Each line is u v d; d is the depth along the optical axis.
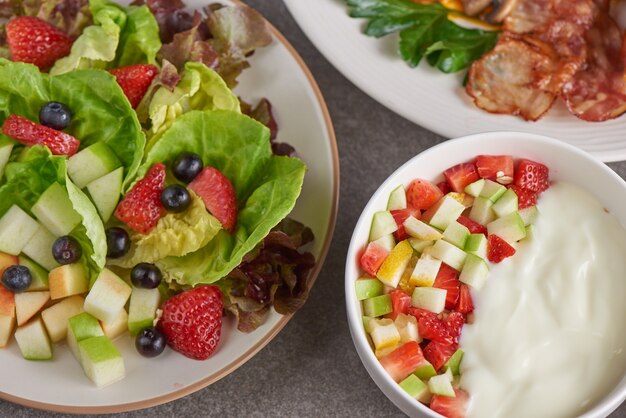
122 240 0.67
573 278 0.64
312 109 0.72
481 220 0.67
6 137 0.68
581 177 0.67
